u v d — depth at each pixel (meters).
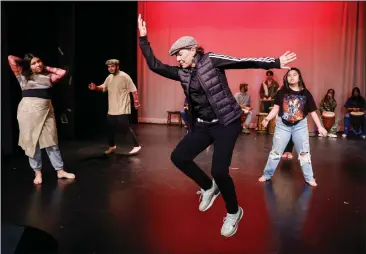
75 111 6.93
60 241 2.75
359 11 8.12
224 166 2.26
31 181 4.17
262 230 2.96
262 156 5.63
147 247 2.68
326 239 2.80
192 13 8.59
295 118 3.98
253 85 8.63
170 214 3.28
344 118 7.81
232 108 2.29
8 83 5.18
